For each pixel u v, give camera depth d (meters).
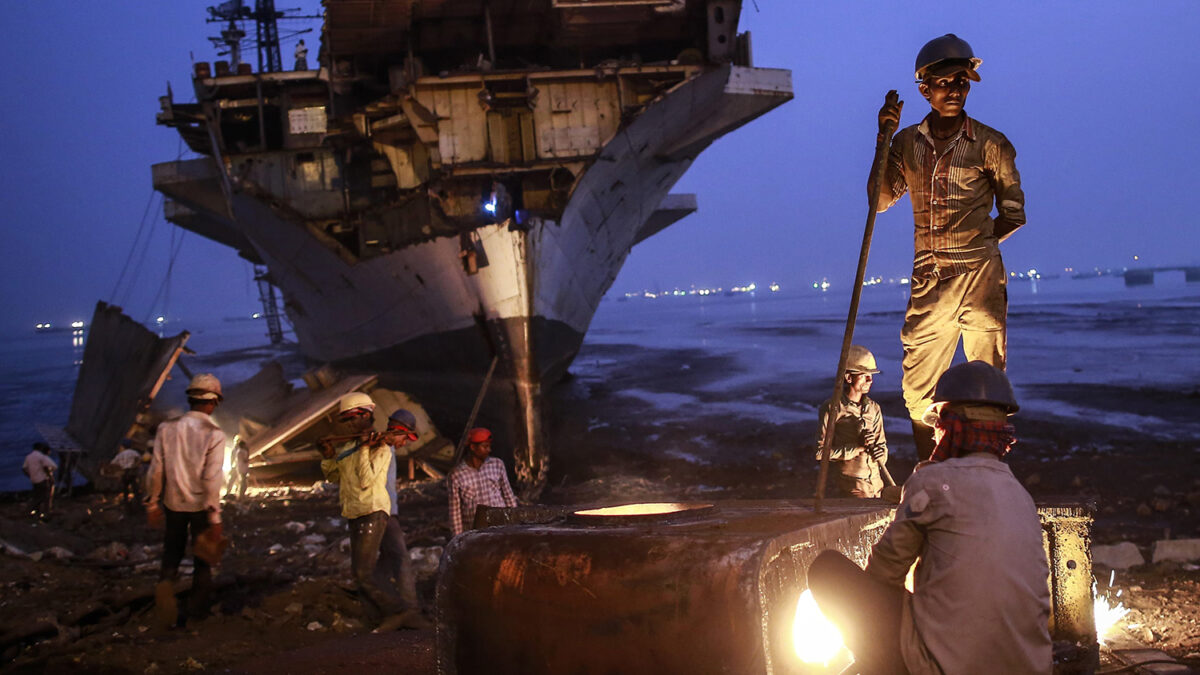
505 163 21.83
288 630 6.49
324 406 19.36
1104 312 67.94
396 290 23.45
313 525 12.72
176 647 6.02
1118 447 15.44
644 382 35.97
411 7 20.52
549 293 21.44
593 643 2.47
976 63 3.72
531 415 20.50
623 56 23.91
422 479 19.33
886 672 2.46
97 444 23.34
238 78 25.73
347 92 25.33
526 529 2.75
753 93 24.08
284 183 26.28
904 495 2.54
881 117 3.38
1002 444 2.58
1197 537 8.80
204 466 6.75
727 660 2.28
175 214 35.94
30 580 8.15
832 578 2.52
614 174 23.64
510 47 23.61
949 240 3.84
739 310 141.62
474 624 2.71
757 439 19.34
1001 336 3.89
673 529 2.61
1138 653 4.21
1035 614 2.37
